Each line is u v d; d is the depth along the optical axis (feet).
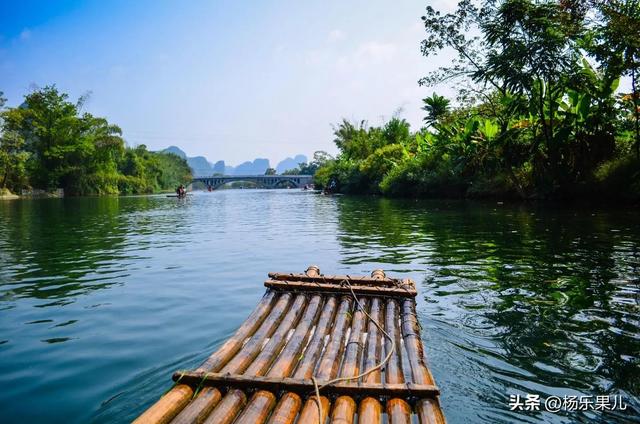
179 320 17.80
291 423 8.86
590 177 65.87
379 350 12.57
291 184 391.65
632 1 55.36
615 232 38.01
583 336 15.46
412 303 16.44
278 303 15.98
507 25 63.36
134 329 16.81
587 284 21.90
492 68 64.90
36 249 36.42
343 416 8.95
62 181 198.29
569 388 11.94
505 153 73.46
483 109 84.74
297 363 11.76
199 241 40.47
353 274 25.29
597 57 59.11
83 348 15.02
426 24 75.15
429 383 10.21
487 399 11.43
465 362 13.48
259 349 12.32
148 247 37.09
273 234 44.65
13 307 19.84
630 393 11.68
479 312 18.07
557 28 60.75
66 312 19.04
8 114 175.52
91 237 44.32
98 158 209.26
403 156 129.29
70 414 10.89
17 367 13.58
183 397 9.53
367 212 69.36
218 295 21.47
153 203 124.06
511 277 23.59
